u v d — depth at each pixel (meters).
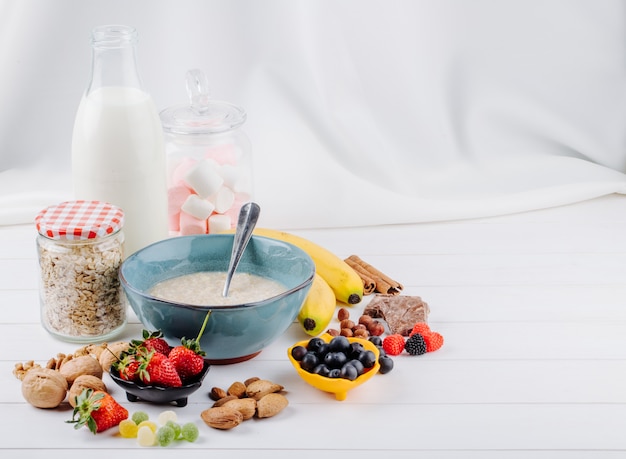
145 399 1.38
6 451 1.33
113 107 1.54
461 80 1.93
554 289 1.61
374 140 1.88
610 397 1.41
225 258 1.53
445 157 1.93
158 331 1.39
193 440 1.34
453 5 1.89
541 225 1.79
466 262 1.68
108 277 1.47
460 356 1.47
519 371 1.45
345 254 1.71
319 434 1.36
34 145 1.89
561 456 1.33
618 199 1.88
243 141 1.70
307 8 1.86
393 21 1.88
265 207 1.81
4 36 1.84
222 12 1.85
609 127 1.96
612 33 1.93
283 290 1.49
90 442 1.34
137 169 1.55
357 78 1.89
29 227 1.78
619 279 1.64
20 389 1.41
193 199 1.64
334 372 1.39
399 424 1.37
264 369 1.45
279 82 1.88
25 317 1.54
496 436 1.36
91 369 1.40
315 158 1.86
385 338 1.48
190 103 1.70
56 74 1.87
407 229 1.79
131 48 1.55
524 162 1.94
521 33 1.92
